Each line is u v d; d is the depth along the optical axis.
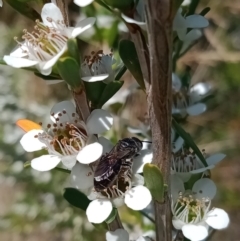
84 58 0.05
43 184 0.16
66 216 0.16
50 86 0.18
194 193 0.06
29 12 0.05
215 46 0.16
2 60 0.05
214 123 0.17
